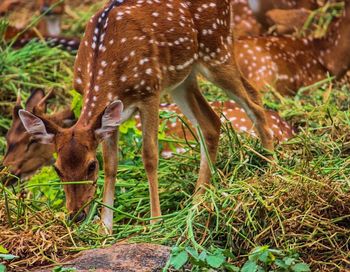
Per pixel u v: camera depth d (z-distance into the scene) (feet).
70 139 39.40
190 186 43.21
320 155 43.27
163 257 36.24
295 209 38.17
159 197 42.98
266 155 43.52
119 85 40.96
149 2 42.24
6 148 50.34
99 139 39.75
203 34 43.27
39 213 39.78
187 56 42.63
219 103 50.21
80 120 40.52
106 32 41.45
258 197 38.27
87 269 35.83
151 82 41.37
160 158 45.44
